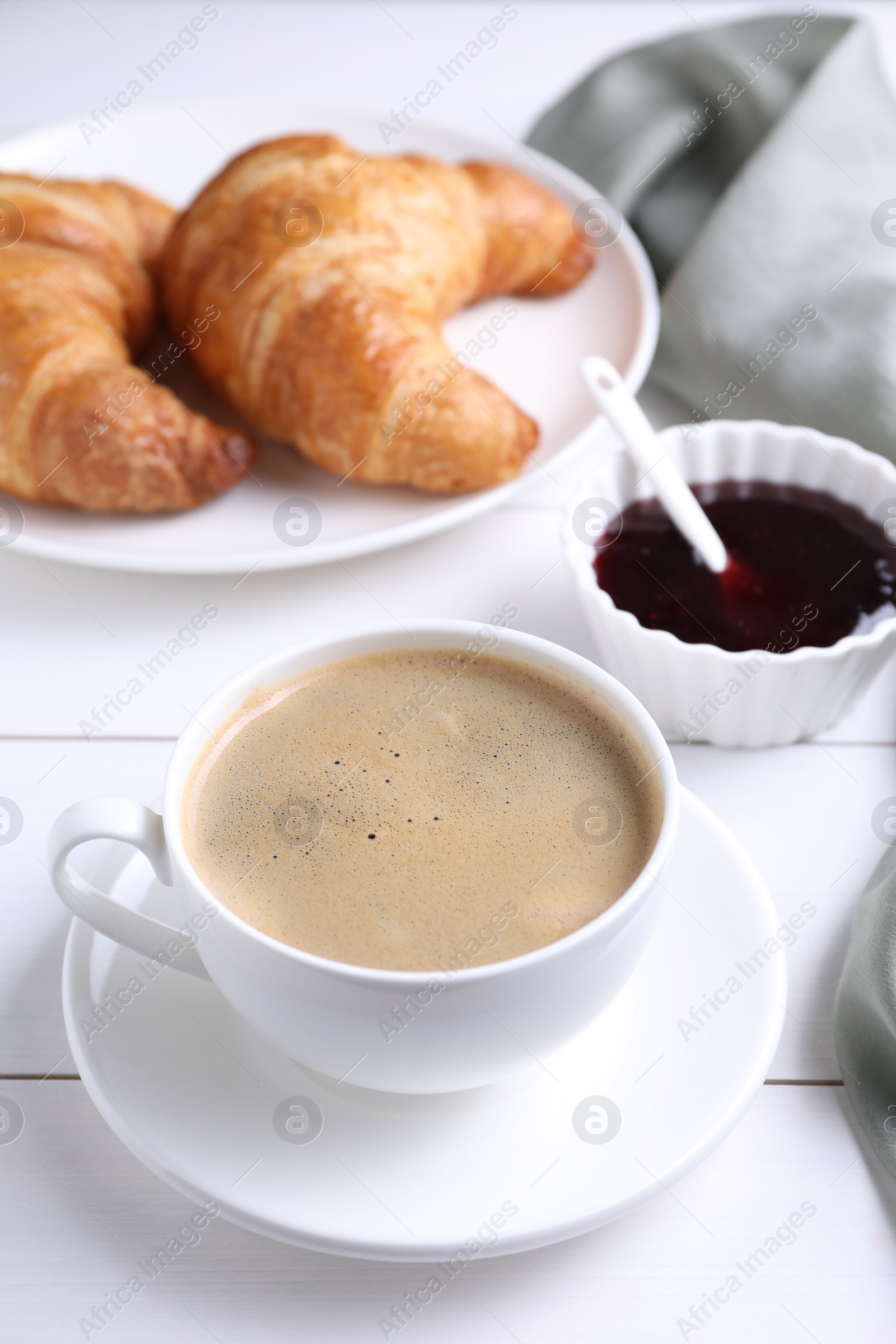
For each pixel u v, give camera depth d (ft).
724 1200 1.63
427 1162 1.54
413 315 2.18
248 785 1.62
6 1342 1.57
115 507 2.13
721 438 2.03
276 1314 1.58
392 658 1.69
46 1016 1.75
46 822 1.90
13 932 1.80
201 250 2.24
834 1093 1.69
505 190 2.37
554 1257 1.60
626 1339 1.57
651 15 3.33
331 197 2.23
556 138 2.73
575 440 2.18
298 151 2.27
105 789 1.93
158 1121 1.56
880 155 2.38
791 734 1.94
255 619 2.10
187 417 2.12
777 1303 1.58
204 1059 1.60
